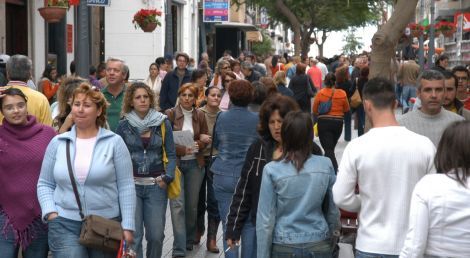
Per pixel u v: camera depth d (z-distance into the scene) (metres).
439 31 41.91
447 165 5.03
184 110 10.10
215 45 48.81
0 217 7.43
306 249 6.01
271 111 6.80
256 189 6.97
